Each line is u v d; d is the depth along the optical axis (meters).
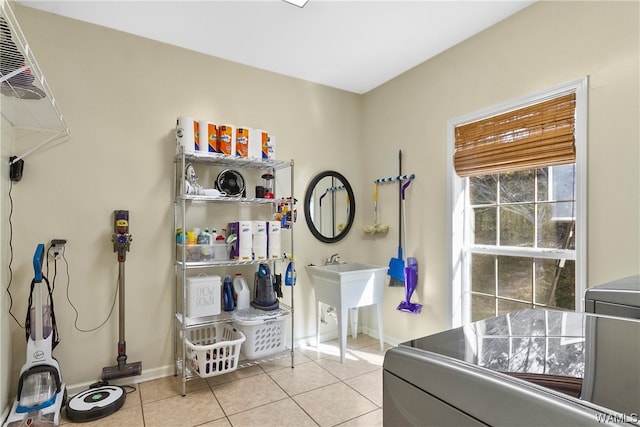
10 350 2.07
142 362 2.51
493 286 2.54
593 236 1.92
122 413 2.08
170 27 2.43
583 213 1.96
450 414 0.57
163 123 2.61
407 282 2.99
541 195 2.25
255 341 2.57
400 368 0.67
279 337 2.69
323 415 2.07
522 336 0.76
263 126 3.04
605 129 1.88
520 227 2.38
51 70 2.24
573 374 0.55
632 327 0.79
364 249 3.55
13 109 1.87
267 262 3.01
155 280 2.56
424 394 0.62
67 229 2.28
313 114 3.33
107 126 2.41
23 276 2.16
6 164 1.98
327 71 3.12
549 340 0.72
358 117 3.60
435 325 2.83
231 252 2.65
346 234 3.49
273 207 3.05
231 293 2.70
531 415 0.46
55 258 2.22
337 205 3.46
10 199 2.10
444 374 0.58
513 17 2.31
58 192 2.26
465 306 2.71
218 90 2.84
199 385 2.44
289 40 2.61
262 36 2.55
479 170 2.55
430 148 2.89
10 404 2.06
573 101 2.03
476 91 2.54
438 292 2.81
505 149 2.36
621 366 0.58
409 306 2.97
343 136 3.52
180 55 2.68
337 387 2.42
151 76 2.57
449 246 2.73
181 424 1.98
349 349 3.13
